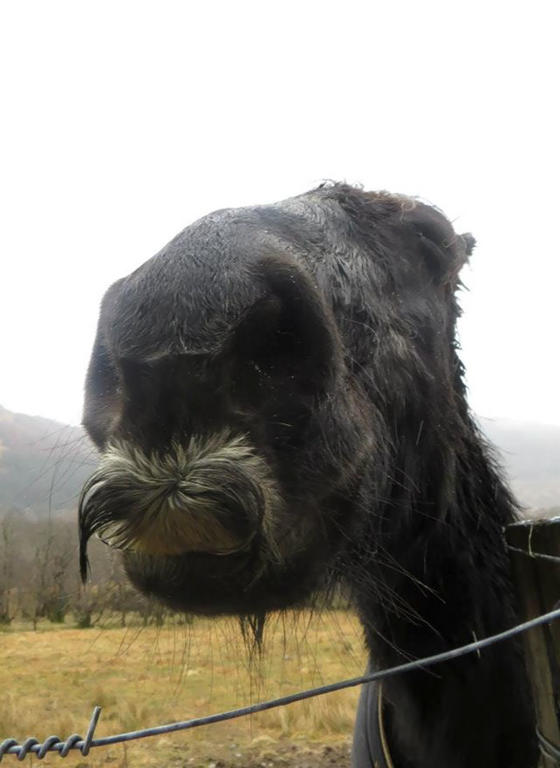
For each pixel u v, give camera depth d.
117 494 0.30
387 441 0.46
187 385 0.31
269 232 0.39
